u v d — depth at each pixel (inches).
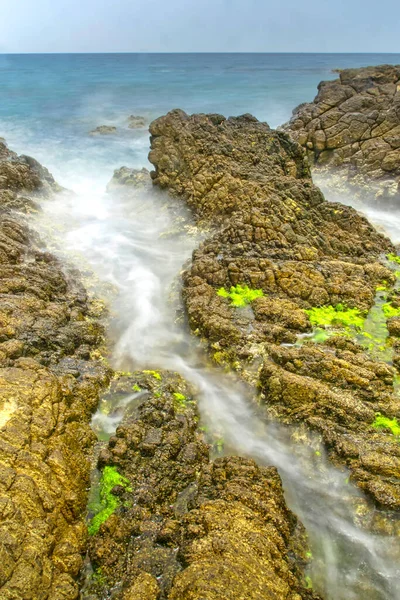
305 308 539.8
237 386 448.1
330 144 1089.4
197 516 298.4
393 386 426.6
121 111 2204.7
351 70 1267.2
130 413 401.1
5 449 293.4
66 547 270.7
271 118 2004.2
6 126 1870.1
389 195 936.3
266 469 349.1
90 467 340.5
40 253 598.2
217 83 3245.6
